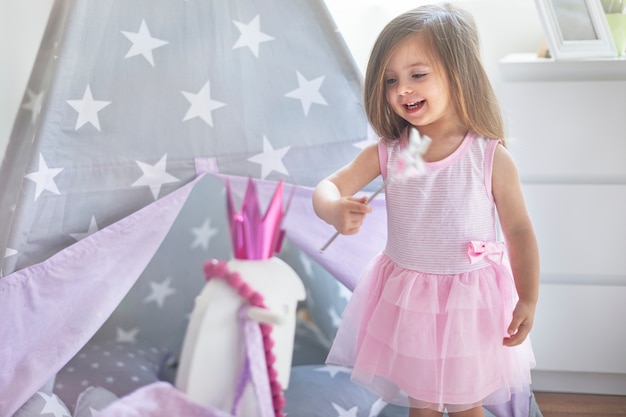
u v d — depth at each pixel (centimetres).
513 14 226
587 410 187
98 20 147
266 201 160
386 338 139
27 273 142
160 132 153
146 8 151
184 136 155
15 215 143
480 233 139
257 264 113
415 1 226
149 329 203
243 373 108
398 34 137
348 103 164
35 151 143
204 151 156
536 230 192
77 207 148
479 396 134
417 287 137
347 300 189
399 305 137
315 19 160
